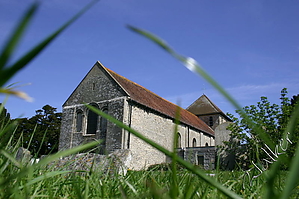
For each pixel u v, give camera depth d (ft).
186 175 8.74
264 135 2.04
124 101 84.58
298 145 1.67
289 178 1.62
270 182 1.93
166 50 1.49
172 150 2.27
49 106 152.87
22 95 1.37
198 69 1.53
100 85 92.43
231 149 79.41
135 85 102.83
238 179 8.95
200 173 2.41
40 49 1.20
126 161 25.82
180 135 105.60
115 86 88.63
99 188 7.75
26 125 120.98
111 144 82.17
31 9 1.00
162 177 9.84
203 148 92.17
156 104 99.76
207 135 130.31
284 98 74.84
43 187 7.47
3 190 5.23
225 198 5.64
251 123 2.06
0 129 6.79
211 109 153.69
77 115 96.02
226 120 162.20
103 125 87.71
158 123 95.09
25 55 1.14
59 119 155.22
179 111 2.23
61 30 1.29
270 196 1.89
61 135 96.17
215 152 89.35
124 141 81.10
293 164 1.63
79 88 97.40
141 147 84.89
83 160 13.88
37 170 8.31
